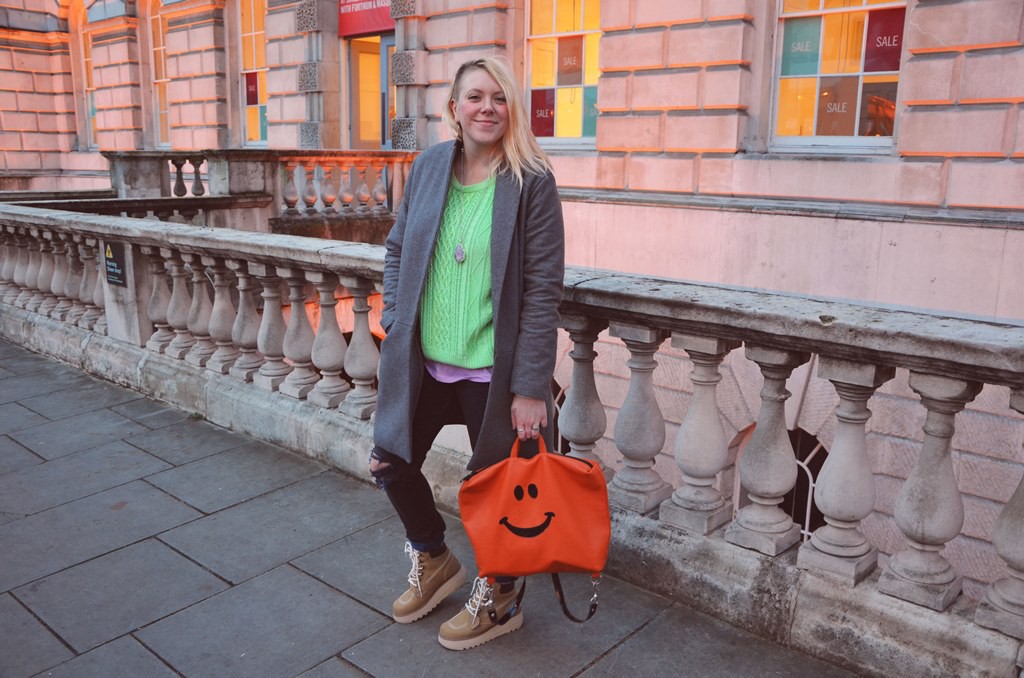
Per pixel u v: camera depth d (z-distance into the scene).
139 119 19.16
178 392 5.07
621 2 9.52
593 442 3.23
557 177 10.52
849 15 8.22
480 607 2.57
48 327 6.45
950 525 2.35
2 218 6.72
